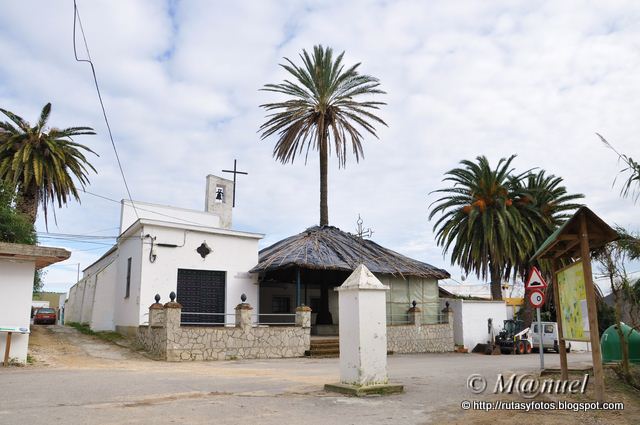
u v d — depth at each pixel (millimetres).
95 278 28812
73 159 27906
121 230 26266
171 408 7875
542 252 9742
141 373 12945
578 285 8633
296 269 23906
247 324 19703
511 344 28734
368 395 9164
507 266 34531
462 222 33094
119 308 24406
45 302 56062
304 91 31516
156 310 19469
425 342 26844
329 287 30984
